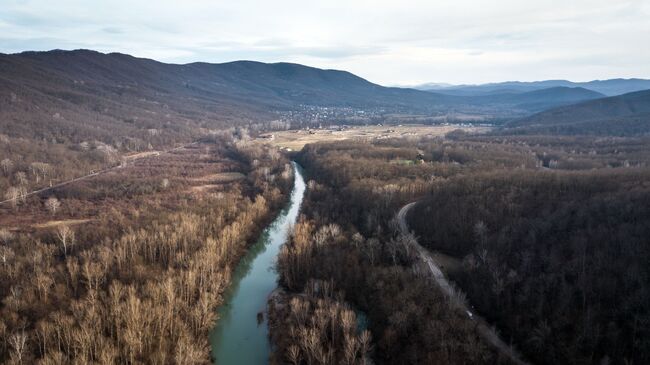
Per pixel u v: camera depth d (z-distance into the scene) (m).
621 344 96.44
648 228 128.62
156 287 120.25
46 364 90.31
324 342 109.31
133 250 152.25
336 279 140.00
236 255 170.62
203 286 134.25
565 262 127.81
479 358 98.50
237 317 133.50
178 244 158.88
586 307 108.38
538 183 194.88
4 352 101.12
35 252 146.25
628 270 112.00
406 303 116.06
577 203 161.88
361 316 127.25
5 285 129.62
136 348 101.56
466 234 164.25
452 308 116.25
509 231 155.12
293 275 149.62
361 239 159.25
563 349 98.94
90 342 98.56
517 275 127.94
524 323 111.38
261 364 110.56
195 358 102.38
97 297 119.50
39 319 111.44
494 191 191.62
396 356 105.38
